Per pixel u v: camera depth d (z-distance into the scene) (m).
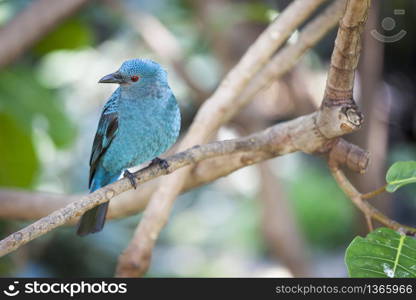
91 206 6.25
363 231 12.29
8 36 10.56
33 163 11.45
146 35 12.70
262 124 12.70
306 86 12.32
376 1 10.62
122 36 13.64
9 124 11.06
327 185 16.80
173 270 16.11
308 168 17.28
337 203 16.47
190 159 6.96
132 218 14.10
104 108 8.84
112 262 13.45
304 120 6.90
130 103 8.50
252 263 17.28
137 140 8.56
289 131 7.00
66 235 13.14
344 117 6.45
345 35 6.05
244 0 12.39
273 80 8.86
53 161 13.06
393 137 15.70
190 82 12.80
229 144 7.09
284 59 8.73
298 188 16.72
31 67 13.23
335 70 6.33
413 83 15.29
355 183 11.66
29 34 10.71
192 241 16.97
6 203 9.53
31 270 12.83
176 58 12.70
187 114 14.17
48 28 10.89
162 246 16.73
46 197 9.48
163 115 8.45
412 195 15.62
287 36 8.20
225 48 12.29
